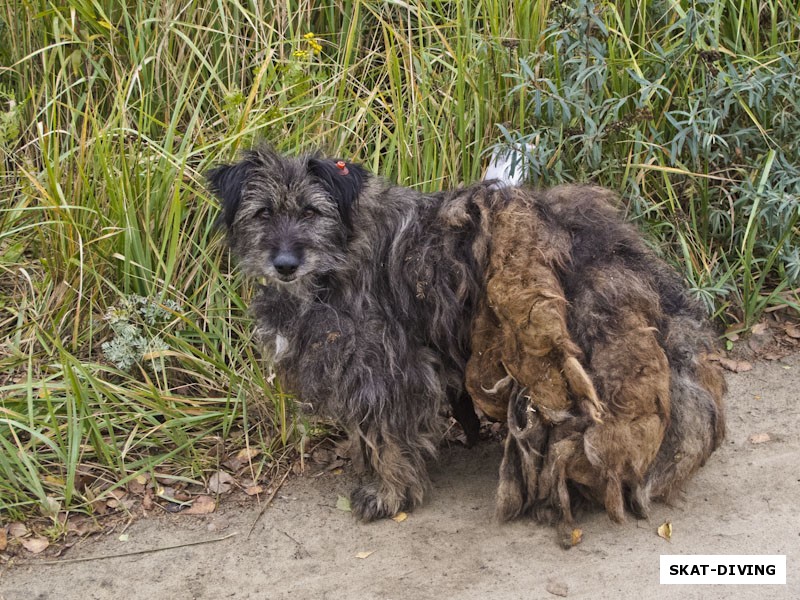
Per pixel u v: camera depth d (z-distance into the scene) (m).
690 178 2.14
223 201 1.64
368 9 2.29
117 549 1.61
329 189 1.59
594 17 2.01
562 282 1.54
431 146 2.09
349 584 1.52
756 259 2.12
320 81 2.15
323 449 1.85
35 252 2.09
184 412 1.83
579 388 1.49
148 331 1.88
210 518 1.68
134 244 1.95
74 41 2.15
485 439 1.86
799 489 1.66
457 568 1.54
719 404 1.64
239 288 2.00
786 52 2.19
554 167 2.06
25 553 1.60
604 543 1.57
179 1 2.24
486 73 2.14
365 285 1.61
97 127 2.01
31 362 1.84
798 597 1.45
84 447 1.77
